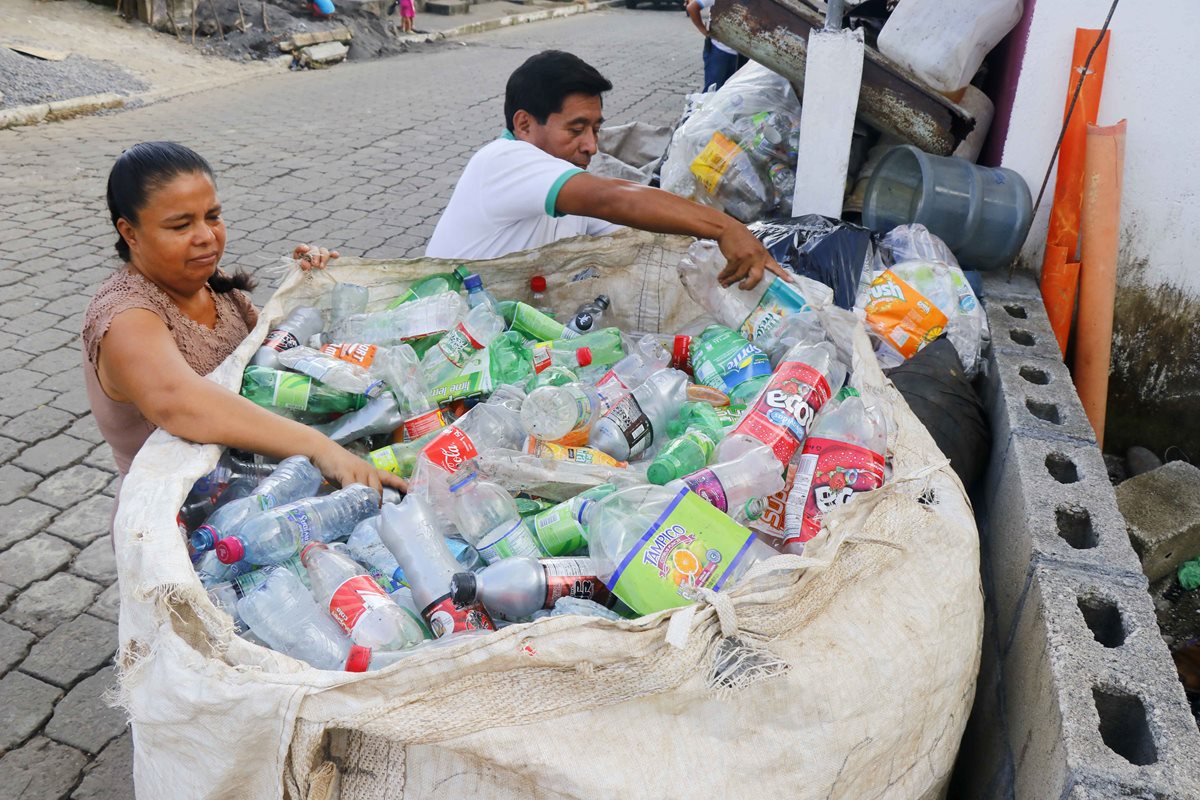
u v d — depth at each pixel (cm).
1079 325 315
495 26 1622
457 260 245
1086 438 233
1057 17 310
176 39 1095
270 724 121
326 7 1230
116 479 337
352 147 786
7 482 332
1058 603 174
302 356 200
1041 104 322
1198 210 317
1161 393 349
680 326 260
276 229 585
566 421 188
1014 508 215
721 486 163
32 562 296
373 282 238
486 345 218
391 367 207
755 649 132
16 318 449
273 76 1083
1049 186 330
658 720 126
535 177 237
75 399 384
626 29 1689
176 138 786
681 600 146
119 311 173
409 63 1227
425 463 172
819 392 185
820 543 146
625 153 487
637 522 155
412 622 147
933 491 174
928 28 324
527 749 121
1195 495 297
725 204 366
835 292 279
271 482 169
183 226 180
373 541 165
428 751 124
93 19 1062
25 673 255
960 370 261
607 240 252
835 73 317
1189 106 306
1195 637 277
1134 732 153
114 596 283
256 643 143
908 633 146
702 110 379
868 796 141
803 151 331
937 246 297
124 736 238
